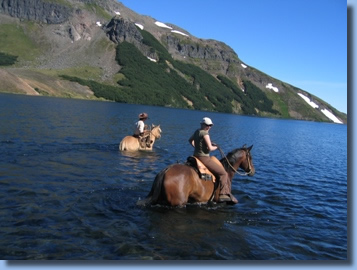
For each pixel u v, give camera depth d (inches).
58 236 311.3
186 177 397.4
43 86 5610.2
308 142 2000.5
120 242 310.2
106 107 3582.7
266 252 323.9
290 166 940.0
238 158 478.3
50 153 704.4
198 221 381.7
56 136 975.6
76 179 515.8
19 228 320.5
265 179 695.7
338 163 1116.5
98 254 285.9
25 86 5118.1
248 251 321.1
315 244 358.6
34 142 826.8
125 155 775.1
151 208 403.5
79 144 869.8
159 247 307.7
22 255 274.1
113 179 539.2
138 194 464.4
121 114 2559.1
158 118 2667.3
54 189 451.2
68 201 407.8
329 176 831.1
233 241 339.6
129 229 340.5
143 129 871.1
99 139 1010.1
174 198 388.2
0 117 1318.9
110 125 1521.9
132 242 312.3
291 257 319.6
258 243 342.6
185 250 307.1
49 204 391.2
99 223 349.4
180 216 389.7
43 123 1282.0
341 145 2016.5
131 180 544.4
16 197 404.2
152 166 682.2
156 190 394.6
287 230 392.2
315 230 403.2
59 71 7500.0
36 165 581.0
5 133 918.4
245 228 382.0
